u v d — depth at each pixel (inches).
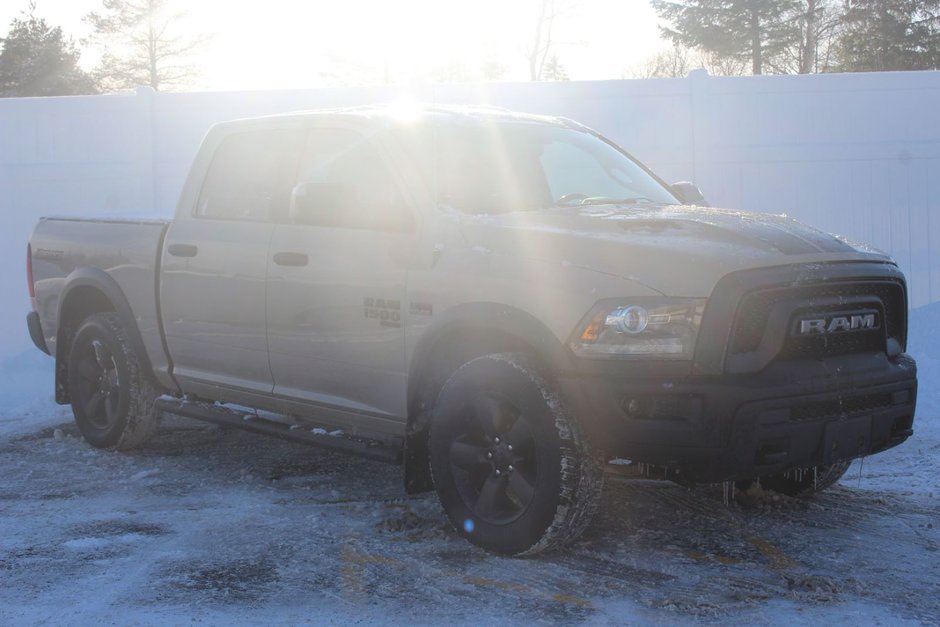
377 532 198.5
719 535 195.8
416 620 154.6
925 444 269.0
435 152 209.9
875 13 1647.4
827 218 442.6
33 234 296.4
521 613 157.0
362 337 202.4
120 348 262.2
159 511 216.5
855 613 156.9
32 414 332.5
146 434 269.0
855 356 175.8
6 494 232.8
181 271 241.1
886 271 182.5
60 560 183.8
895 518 207.0
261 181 231.9
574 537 175.8
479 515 182.2
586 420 169.0
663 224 186.4
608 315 166.6
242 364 230.4
